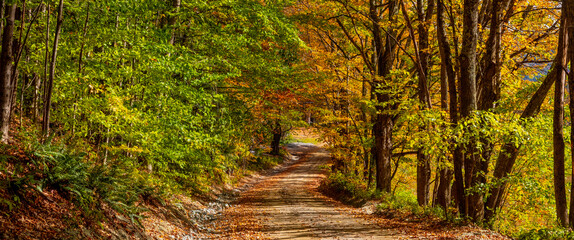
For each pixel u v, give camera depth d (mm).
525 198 14242
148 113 9797
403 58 18047
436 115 10211
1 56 7414
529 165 13391
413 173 22453
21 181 5855
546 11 14828
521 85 14812
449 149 11078
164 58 9484
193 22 14406
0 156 6062
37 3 8820
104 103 8320
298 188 25859
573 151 9297
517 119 9797
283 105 21891
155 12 11664
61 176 6742
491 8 13477
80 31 8883
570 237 8680
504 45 13289
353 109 21422
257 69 16047
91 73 8766
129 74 9062
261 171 38062
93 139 10156
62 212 6188
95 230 6531
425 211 12297
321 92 20547
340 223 12125
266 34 14570
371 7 16766
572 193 9586
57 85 8336
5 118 7418
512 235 10531
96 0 8672
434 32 16297
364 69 21438
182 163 10805
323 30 18438
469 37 10664
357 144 21047
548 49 15422
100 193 7637
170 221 10531
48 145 7184
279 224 12109
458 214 11047
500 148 11336
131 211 8430
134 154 10891
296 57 19141
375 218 13125
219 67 14727
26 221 5355
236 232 10961
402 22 15008
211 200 18438
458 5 12531
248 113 19094
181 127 9922
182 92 10320
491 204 11633
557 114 9883
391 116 17812
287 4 16984
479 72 13742
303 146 64062
